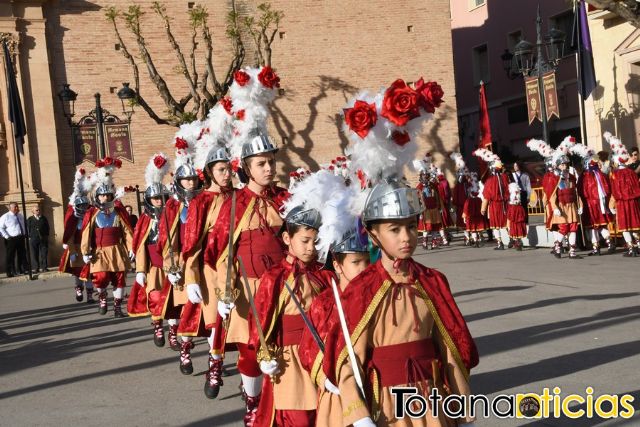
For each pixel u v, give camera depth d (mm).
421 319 3979
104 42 29359
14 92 25891
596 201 18875
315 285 5566
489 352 9195
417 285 4012
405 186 4000
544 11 36219
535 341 9625
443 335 4004
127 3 29703
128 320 14453
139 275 11758
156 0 30141
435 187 24953
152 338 12258
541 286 14188
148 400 8336
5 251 27922
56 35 28844
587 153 19031
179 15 30453
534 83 24281
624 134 26516
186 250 7918
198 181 9797
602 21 27188
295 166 31234
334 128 31672
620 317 10797
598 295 12750
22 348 12211
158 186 11734
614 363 8312
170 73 30219
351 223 4746
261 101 7719
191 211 7969
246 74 7645
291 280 5562
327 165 5473
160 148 29953
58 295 19844
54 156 28156
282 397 5430
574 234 18719
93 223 14906
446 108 32625
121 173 29422
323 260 5254
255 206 7047
